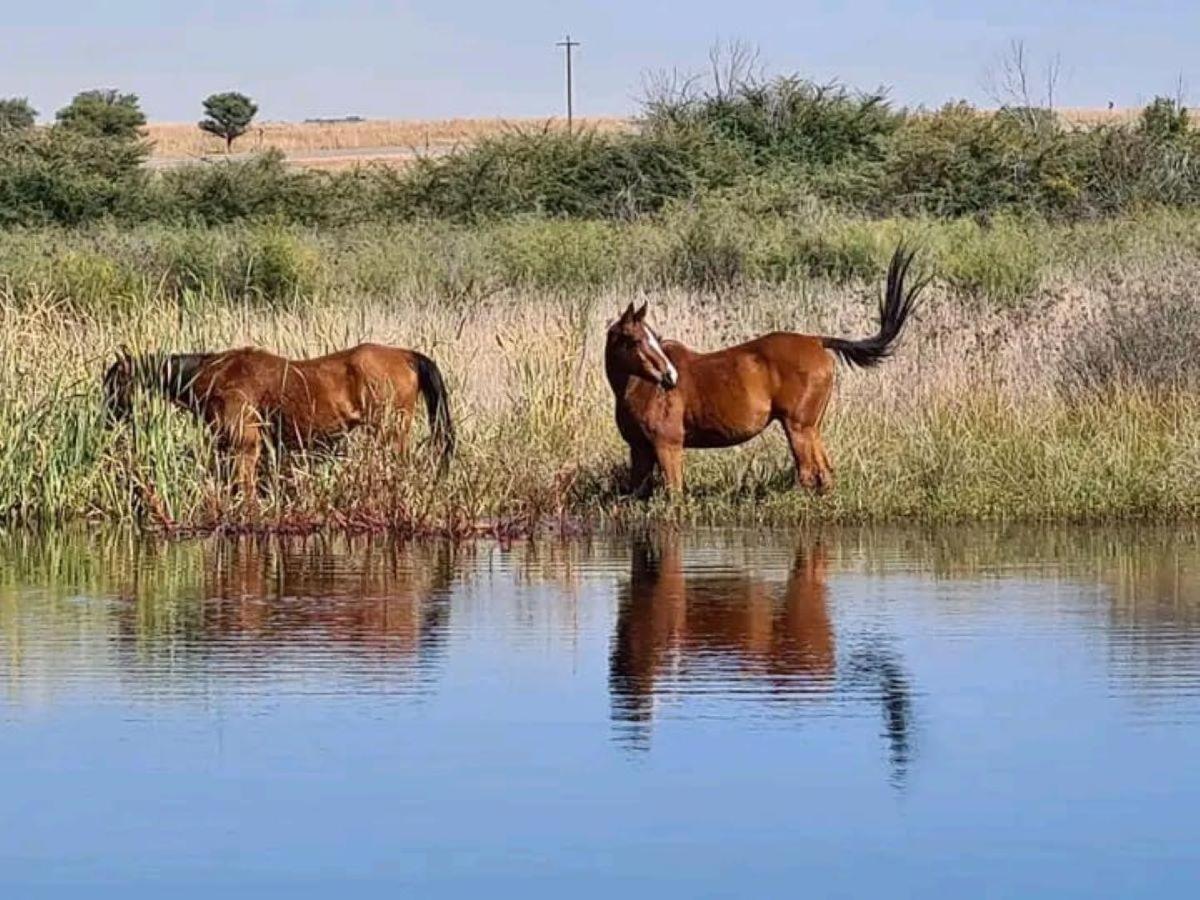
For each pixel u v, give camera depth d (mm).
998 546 38125
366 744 23078
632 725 23906
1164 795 20922
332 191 115938
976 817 20250
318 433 42531
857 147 118062
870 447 43688
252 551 38562
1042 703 24859
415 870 18750
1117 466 42438
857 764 22125
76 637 29391
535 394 45812
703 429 41625
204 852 19281
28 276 67875
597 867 18828
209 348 48844
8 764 22328
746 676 26500
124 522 42500
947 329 51281
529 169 113938
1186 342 49219
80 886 18375
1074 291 56969
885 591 32938
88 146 115875
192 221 106375
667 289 66438
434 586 34031
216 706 24953
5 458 42875
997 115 112875
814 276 73875
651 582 34125
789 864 18859
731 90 120875
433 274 74625
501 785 21438
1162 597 32188
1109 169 105625
